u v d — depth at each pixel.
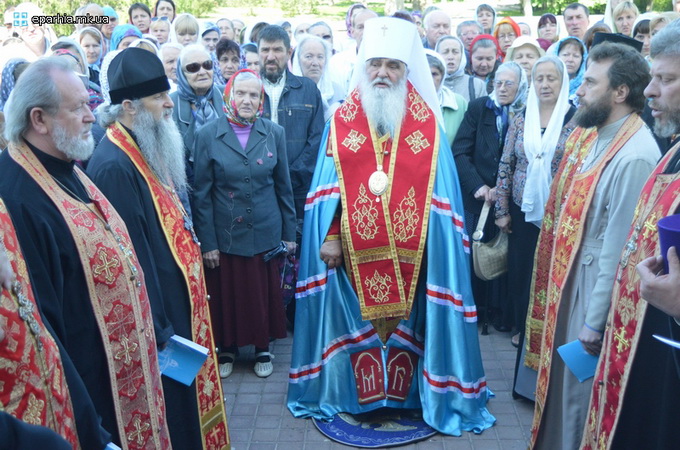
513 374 4.29
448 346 3.64
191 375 2.83
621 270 2.42
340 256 3.71
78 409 2.04
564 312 2.99
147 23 7.70
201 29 7.56
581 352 2.79
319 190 3.72
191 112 4.39
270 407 3.96
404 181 3.61
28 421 1.84
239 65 5.50
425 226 3.60
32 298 1.95
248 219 4.14
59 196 2.29
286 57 4.91
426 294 3.64
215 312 4.27
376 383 3.77
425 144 3.64
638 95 2.82
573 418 2.96
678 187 2.17
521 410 3.86
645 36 5.51
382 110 3.57
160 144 2.95
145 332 2.52
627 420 2.32
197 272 3.09
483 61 5.82
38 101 2.22
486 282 4.87
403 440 3.54
